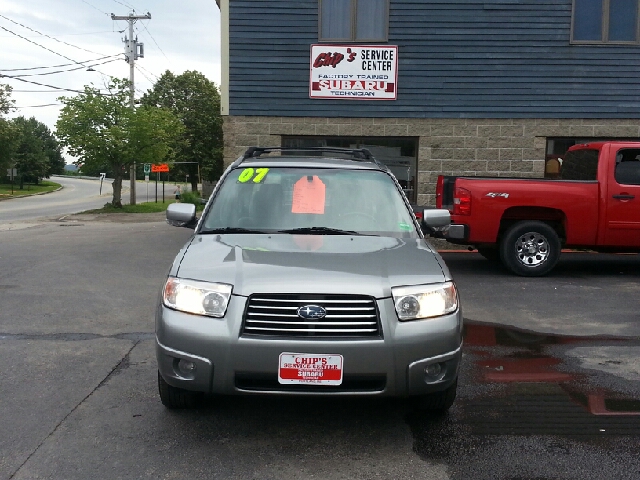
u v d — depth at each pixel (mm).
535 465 3588
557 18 12852
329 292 3662
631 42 12898
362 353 3611
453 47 12930
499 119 13039
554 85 12961
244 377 3658
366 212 4945
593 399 4672
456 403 4566
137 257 11859
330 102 13031
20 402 4469
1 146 52125
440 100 13016
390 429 4094
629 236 9531
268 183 5129
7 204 41844
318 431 4051
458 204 9555
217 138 61875
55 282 9086
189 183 76562
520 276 9844
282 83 13016
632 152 9484
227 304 3703
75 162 31141
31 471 3461
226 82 13016
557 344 6172
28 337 6160
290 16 12906
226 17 12922
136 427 4070
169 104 60781
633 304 7938
